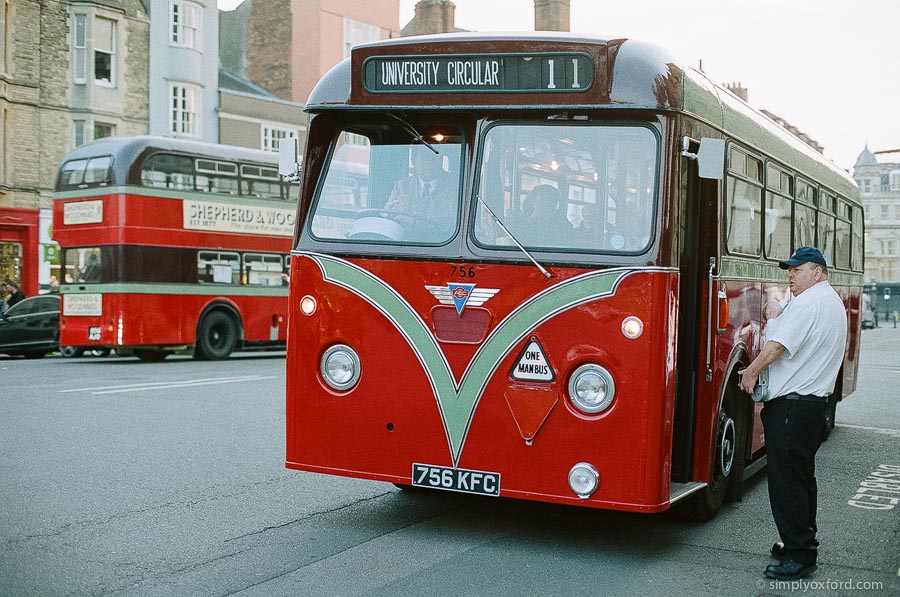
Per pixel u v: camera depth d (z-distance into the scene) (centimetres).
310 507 788
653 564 641
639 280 614
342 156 695
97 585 574
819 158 1182
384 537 698
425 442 659
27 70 3269
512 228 645
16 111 3244
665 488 622
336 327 682
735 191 784
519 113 651
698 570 629
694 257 719
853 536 741
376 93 675
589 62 627
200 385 1619
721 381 749
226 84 4097
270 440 1091
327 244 689
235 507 782
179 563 624
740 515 801
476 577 602
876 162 12256
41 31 3312
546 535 714
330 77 694
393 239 672
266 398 1449
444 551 662
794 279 629
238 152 2353
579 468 623
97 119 3444
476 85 649
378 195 681
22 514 744
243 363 2192
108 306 2130
